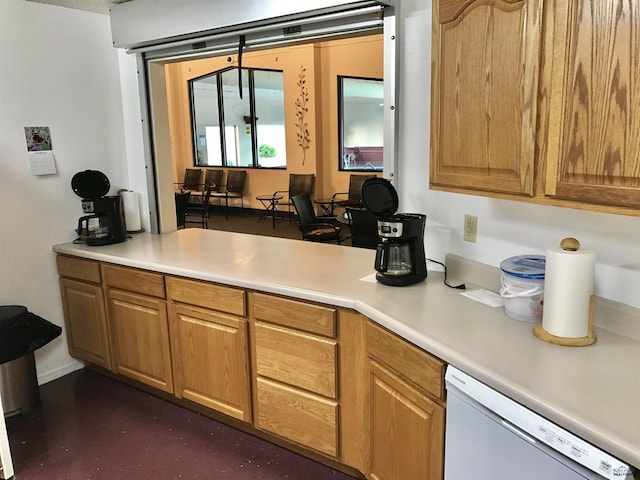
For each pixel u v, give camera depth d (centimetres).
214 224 836
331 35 229
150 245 298
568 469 109
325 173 856
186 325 250
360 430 200
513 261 169
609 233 152
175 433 253
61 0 280
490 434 130
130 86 321
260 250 279
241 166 949
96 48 312
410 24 207
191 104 983
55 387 302
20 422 264
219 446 242
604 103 112
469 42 149
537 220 175
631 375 126
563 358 136
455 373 139
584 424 106
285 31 238
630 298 149
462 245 209
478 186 153
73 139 307
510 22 133
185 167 1024
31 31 281
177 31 265
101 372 320
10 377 264
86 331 302
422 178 218
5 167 279
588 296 142
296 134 853
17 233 288
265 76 879
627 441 100
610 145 112
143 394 293
